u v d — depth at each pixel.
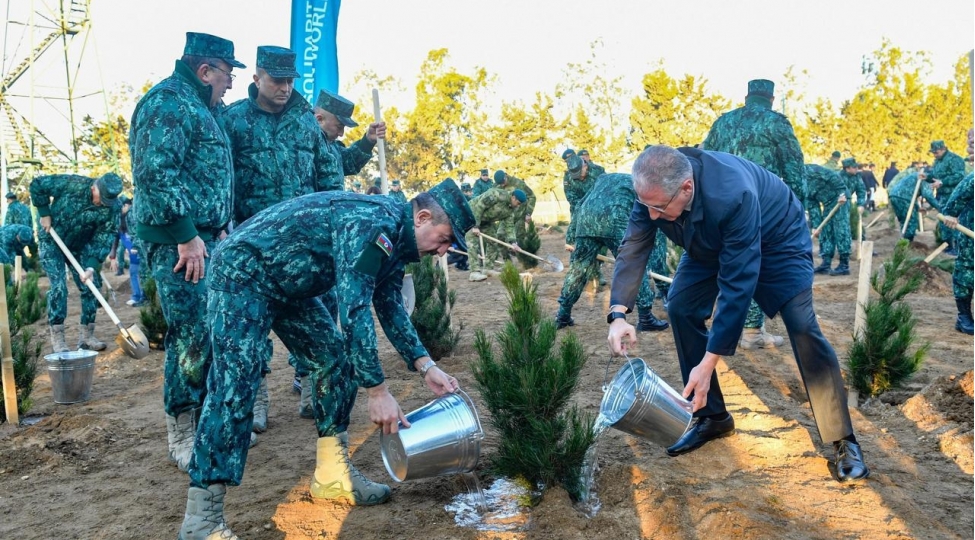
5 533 3.15
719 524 2.92
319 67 7.37
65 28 26.09
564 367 3.31
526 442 3.27
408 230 2.74
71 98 26.69
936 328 6.94
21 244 10.17
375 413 2.74
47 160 26.61
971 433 3.69
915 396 4.28
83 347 7.50
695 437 3.75
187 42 3.67
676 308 3.65
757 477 3.41
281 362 6.45
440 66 39.22
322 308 3.26
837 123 42.22
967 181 6.41
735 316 3.07
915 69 41.09
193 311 3.63
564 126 35.56
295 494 3.39
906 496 3.15
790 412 4.28
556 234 24.50
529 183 37.72
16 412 4.77
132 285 11.25
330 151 4.64
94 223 7.28
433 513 3.15
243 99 4.31
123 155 32.03
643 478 3.34
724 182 3.08
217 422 2.77
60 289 7.15
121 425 4.68
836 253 13.98
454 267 14.84
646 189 3.00
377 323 7.95
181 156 3.44
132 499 3.46
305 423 4.58
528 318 3.46
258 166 4.20
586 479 3.30
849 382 4.57
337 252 2.69
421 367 2.95
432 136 38.53
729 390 4.75
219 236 3.93
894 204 13.32
